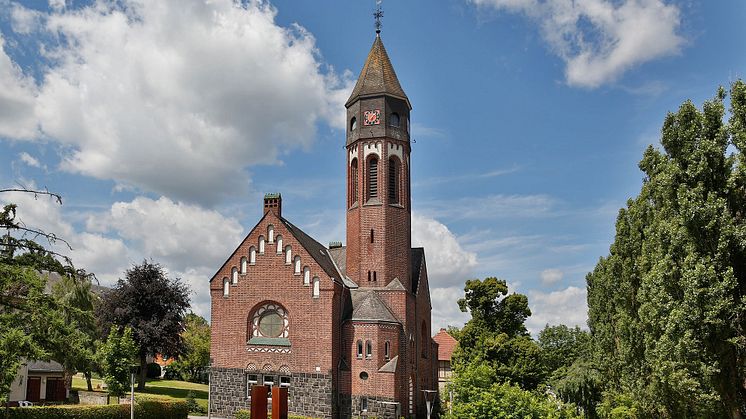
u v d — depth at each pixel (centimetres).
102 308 6819
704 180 2478
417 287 6419
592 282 5128
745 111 2408
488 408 2975
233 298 5619
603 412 4022
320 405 5244
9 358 2659
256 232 5666
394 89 6325
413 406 5938
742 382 2323
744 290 2352
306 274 5481
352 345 5438
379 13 6650
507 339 6481
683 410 2566
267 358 5441
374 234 6006
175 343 6981
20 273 2870
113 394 5003
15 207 2909
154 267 7088
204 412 5741
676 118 2583
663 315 2528
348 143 6362
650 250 2895
